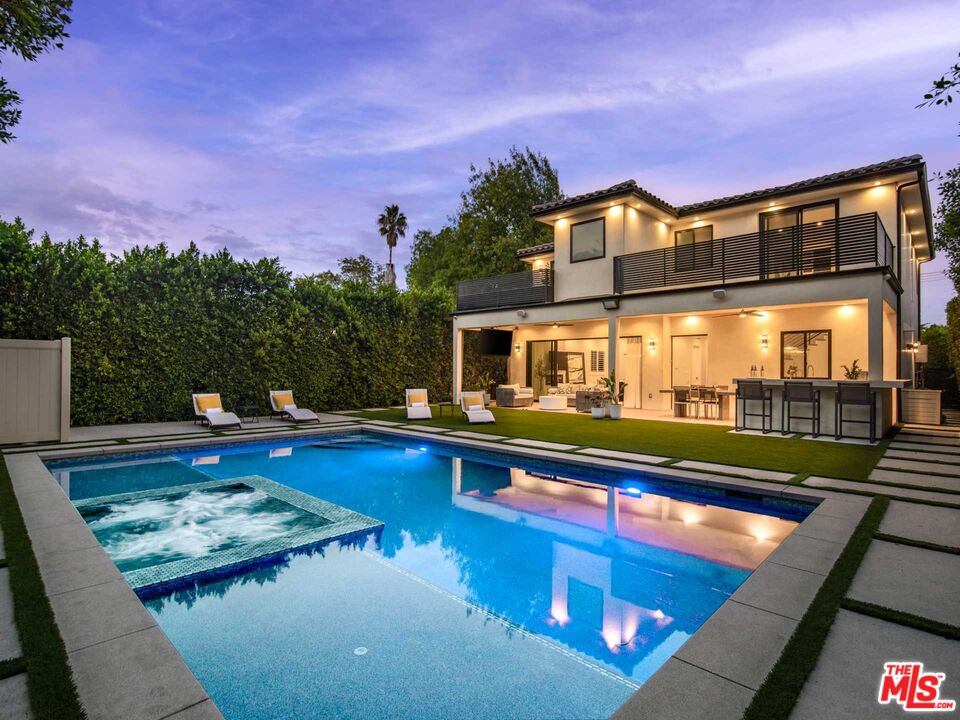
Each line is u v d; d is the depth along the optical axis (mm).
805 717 2072
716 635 2750
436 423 12773
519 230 34094
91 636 2746
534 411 16234
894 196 12750
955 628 2752
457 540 5184
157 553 4648
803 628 2771
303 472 8305
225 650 3174
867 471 6898
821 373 13805
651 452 8414
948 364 20156
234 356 13781
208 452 9812
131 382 12023
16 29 4402
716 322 15555
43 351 9367
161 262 12445
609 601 3850
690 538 5160
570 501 6574
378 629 3441
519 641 3287
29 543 4125
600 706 2643
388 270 48250
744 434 10625
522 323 16484
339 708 2627
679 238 16812
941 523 4684
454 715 2572
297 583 4176
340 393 16438
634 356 17312
